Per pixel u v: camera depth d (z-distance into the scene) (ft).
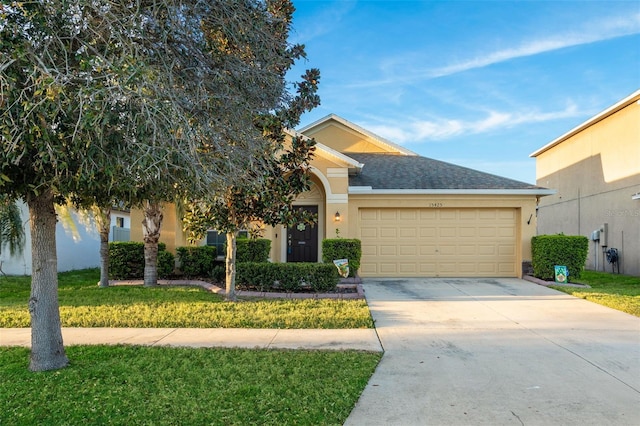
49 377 15.16
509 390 14.43
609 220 55.67
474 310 27.94
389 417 12.42
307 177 28.37
